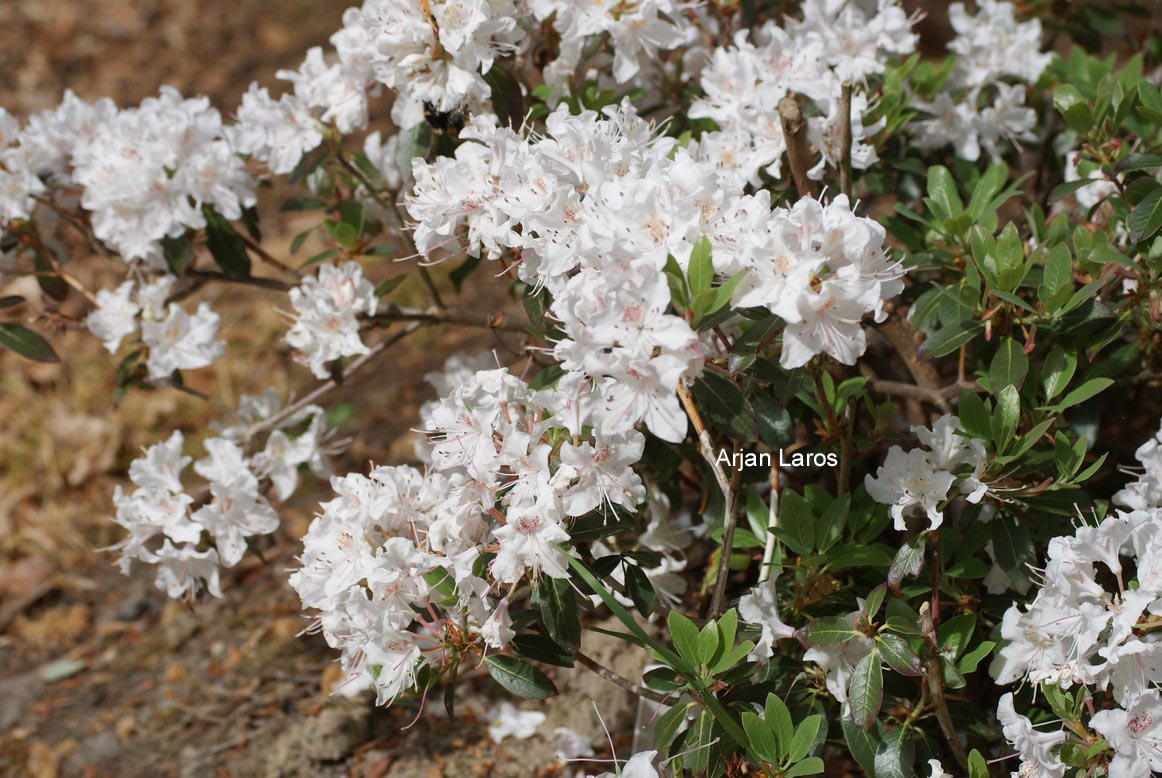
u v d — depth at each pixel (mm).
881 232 1239
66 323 1544
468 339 2100
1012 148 1582
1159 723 1245
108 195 1465
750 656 1329
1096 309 1334
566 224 1286
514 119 1410
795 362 1229
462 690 1579
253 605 1718
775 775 1283
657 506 1447
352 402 2031
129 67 3215
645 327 1217
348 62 1444
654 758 1293
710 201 1255
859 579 1388
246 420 1571
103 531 1887
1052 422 1337
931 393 1401
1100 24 1676
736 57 1422
